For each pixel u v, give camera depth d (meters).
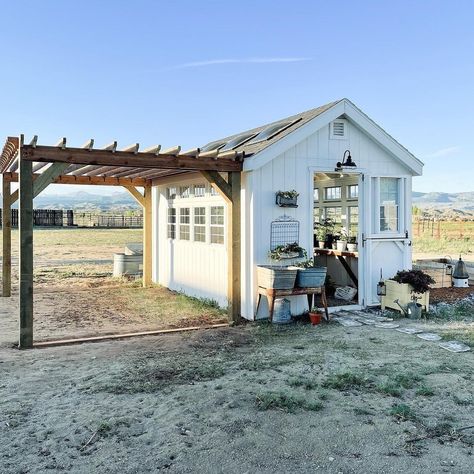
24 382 4.78
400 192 8.92
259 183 7.61
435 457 3.23
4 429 3.67
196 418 3.88
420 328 7.13
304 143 7.99
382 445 3.41
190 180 10.15
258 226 7.63
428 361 5.45
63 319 8.15
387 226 8.85
